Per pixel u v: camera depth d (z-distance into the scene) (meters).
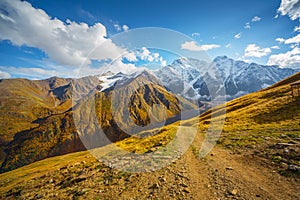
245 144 14.45
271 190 7.11
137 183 8.88
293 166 8.53
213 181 8.49
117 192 8.20
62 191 9.34
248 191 7.24
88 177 10.52
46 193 9.48
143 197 7.56
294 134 14.18
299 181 7.41
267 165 9.57
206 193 7.46
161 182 8.71
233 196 7.01
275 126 20.30
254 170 9.25
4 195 11.28
